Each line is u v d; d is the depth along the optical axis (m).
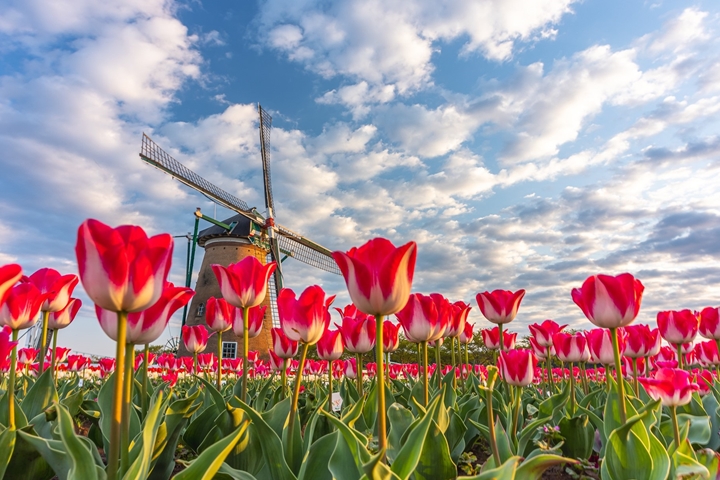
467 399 0.93
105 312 0.41
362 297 0.40
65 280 0.70
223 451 0.35
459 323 0.81
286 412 0.57
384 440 0.39
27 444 0.52
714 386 1.01
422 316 0.56
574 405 0.76
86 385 1.33
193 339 0.94
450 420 0.69
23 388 0.95
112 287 0.32
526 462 0.35
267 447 0.46
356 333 0.76
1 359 0.47
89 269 0.32
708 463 0.48
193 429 0.67
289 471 0.44
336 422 0.40
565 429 0.70
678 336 0.81
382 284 0.39
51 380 0.71
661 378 0.54
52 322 0.79
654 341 0.77
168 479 0.53
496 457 0.45
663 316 0.83
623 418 0.53
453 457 0.68
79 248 0.32
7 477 0.51
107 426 0.55
